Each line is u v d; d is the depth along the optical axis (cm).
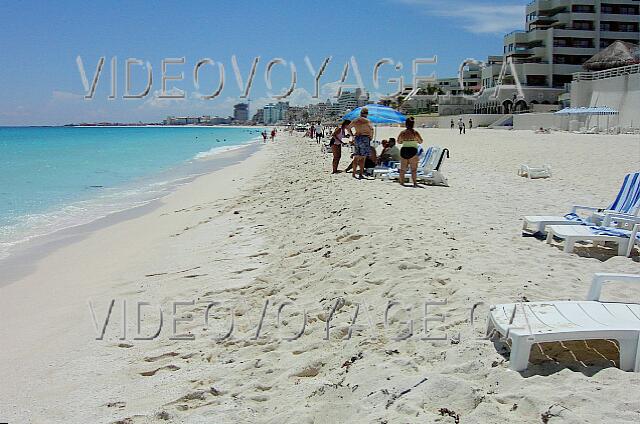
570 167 1825
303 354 449
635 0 6844
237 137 10131
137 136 10181
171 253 902
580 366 366
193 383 417
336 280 607
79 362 478
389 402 336
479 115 6400
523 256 668
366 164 1672
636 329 358
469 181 1491
